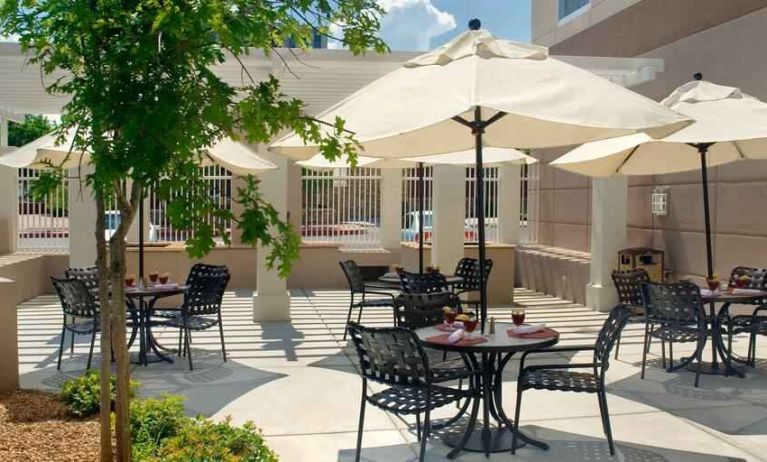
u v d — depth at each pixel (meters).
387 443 4.79
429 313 5.63
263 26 2.97
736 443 4.79
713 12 9.65
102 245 3.37
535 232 14.95
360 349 4.45
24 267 11.52
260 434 4.43
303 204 13.92
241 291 13.23
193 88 2.85
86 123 2.80
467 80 4.43
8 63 8.95
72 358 7.33
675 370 6.86
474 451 4.61
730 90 6.88
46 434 4.26
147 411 4.20
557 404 5.70
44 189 3.12
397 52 9.42
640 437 4.91
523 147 6.24
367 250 13.98
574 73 4.62
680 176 10.38
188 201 2.95
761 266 8.75
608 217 10.76
